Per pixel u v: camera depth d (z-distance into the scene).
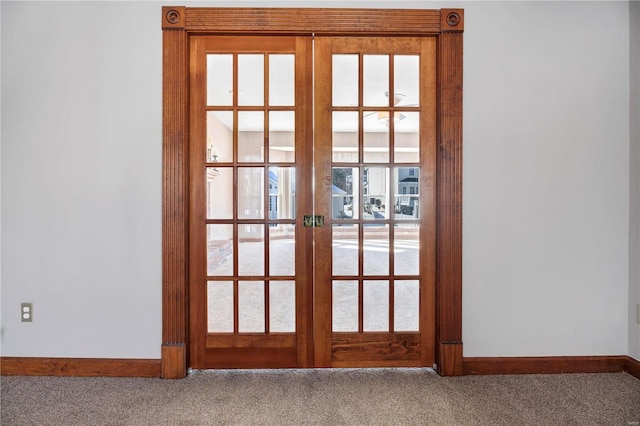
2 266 2.14
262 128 2.20
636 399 1.87
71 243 2.14
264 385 2.02
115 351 2.14
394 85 2.21
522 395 1.92
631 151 2.18
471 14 2.16
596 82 2.19
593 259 2.19
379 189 2.23
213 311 2.20
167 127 2.12
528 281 2.18
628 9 2.19
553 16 2.17
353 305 2.21
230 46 2.19
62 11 2.12
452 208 2.14
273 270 2.21
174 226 2.12
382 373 2.15
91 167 2.13
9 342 2.14
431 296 2.21
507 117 2.17
